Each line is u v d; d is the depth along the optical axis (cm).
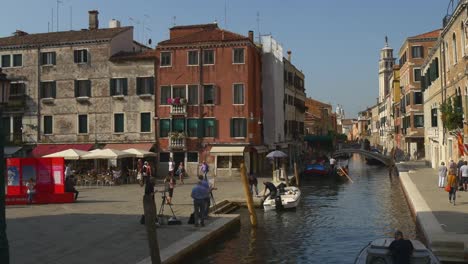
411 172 3606
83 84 3834
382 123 9931
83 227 1556
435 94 3578
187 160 3700
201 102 3688
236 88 3662
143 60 3744
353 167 6028
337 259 1388
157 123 3734
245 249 1502
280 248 1519
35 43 3878
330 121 11019
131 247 1276
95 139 3800
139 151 3366
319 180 4050
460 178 2383
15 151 3638
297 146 5656
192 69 3706
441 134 3397
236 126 3659
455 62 2709
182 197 2381
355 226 1895
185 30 4050
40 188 2248
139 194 2559
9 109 3919
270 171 4309
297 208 2398
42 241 1343
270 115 4316
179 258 1225
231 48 3659
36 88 3891
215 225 1619
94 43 3809
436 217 1614
